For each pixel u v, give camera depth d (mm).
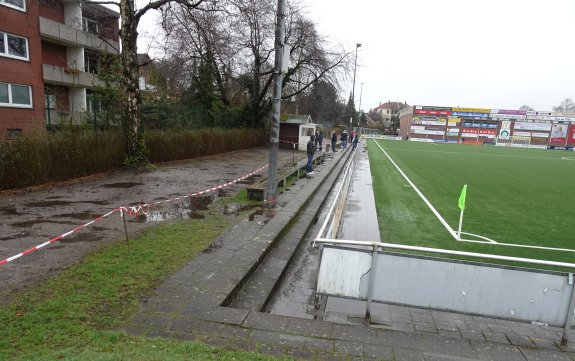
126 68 14141
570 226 9961
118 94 18781
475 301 4184
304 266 6516
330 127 81812
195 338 3576
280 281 5742
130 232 6855
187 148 19625
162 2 13977
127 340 3408
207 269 5273
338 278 4469
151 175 14016
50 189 10656
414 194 14133
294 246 7129
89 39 27797
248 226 7734
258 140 32031
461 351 3752
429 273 4242
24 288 4387
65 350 3150
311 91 32188
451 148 49812
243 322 3928
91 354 3064
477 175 20750
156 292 4453
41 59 23516
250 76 30047
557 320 4070
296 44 28516
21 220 7473
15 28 21422
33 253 5590
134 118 14578
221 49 19031
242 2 16000
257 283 5320
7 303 4008
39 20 23422
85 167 12578
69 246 5945
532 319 4105
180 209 9008
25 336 3395
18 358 3016
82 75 26922
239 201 10258
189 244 6328
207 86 27797
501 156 37875
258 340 3619
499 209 11922
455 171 22391
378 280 4375
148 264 5297
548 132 72812
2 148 9812
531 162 31469
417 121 76938
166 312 4020
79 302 4094
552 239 8672
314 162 21828
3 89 21062
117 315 3887
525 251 7711
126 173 14102
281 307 4918
